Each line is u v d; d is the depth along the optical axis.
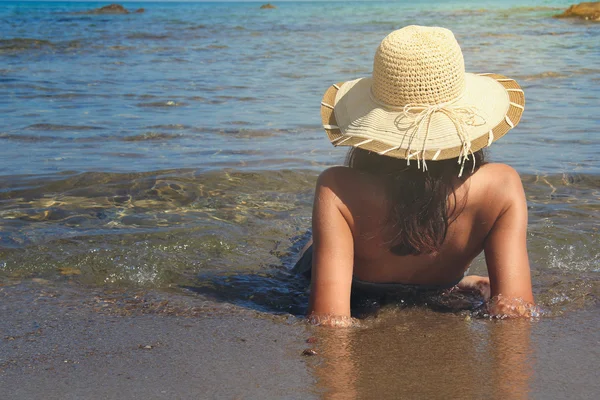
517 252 2.53
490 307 2.60
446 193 2.42
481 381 2.04
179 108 7.97
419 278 2.76
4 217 4.03
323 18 36.50
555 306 2.73
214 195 4.56
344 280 2.54
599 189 4.64
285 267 3.43
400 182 2.41
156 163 5.31
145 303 2.83
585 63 12.37
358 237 2.56
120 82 10.42
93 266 3.30
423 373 2.10
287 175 5.02
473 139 2.32
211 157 5.53
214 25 29.44
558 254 3.48
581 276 3.16
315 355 2.24
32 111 7.60
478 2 65.31
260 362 2.19
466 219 2.52
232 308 2.78
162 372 2.12
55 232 3.77
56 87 9.68
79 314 2.68
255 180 4.91
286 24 30.05
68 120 7.07
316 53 15.64
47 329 2.50
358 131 2.42
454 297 2.90
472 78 2.57
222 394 1.96
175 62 13.82
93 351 2.29
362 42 19.00
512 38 18.95
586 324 2.51
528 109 7.62
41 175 4.92
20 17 37.25
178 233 3.80
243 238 3.81
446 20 30.64
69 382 2.05
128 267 3.30
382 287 2.82
